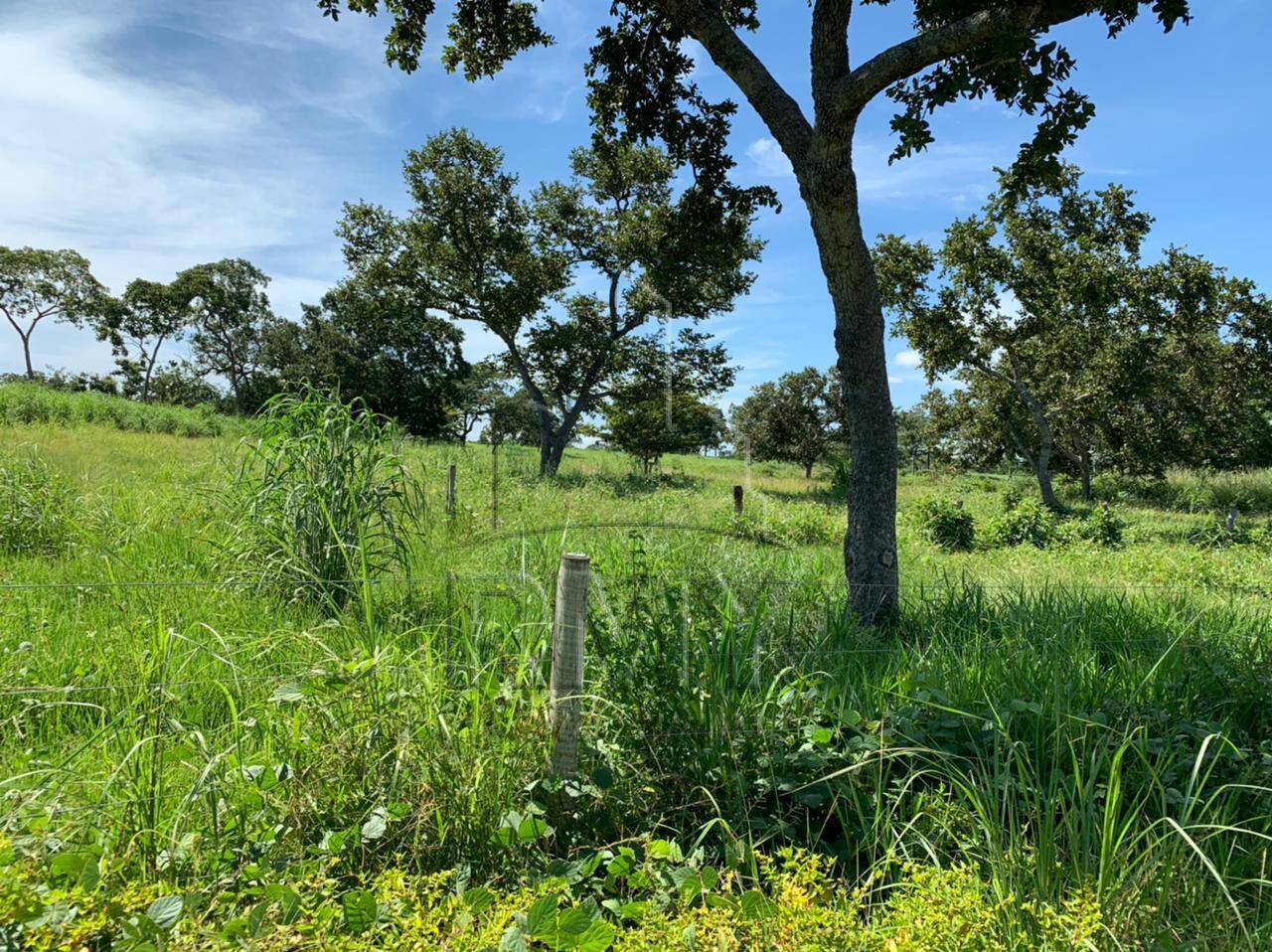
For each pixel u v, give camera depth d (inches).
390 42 352.5
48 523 260.4
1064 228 897.5
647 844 95.0
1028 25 217.6
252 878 84.5
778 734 124.6
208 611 188.4
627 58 357.1
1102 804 117.7
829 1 231.5
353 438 232.8
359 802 102.3
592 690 133.0
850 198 232.8
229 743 117.3
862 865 108.4
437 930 74.5
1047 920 81.1
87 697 137.9
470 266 829.2
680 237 382.6
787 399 1417.3
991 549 591.8
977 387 1175.0
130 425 908.6
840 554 332.8
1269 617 236.4
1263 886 100.0
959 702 142.7
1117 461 1175.6
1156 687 157.1
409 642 156.5
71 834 87.0
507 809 103.7
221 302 2303.2
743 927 78.3
